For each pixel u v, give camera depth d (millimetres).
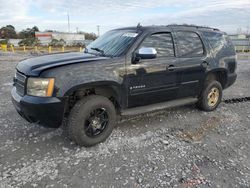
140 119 4957
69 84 3385
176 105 4789
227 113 5555
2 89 7430
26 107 3381
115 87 3867
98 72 3633
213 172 3178
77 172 3104
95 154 3557
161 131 4426
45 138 4008
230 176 3100
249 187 2893
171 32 4637
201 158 3523
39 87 3334
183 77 4750
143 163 3352
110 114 3854
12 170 3100
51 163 3287
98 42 4820
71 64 3525
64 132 4227
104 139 3889
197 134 4348
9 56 23516
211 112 5570
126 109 4215
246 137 4305
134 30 4438
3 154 3473
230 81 5746
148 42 4234
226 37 5719
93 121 3701
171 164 3344
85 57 3939
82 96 3785
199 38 5102
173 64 4508
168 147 3830
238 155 3648
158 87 4406
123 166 3266
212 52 5246
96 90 3871
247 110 5871
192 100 5125
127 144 3889
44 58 3953
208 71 5133
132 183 2910
